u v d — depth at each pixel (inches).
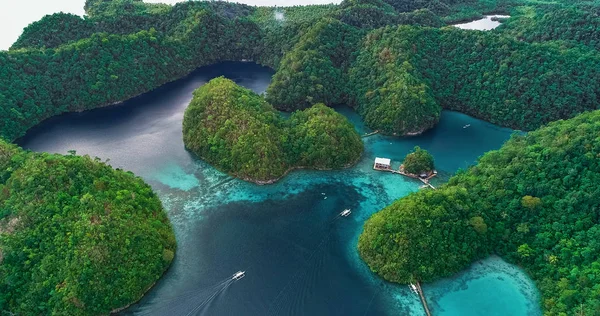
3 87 6245.1
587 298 3437.5
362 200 5000.0
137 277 3774.6
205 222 4677.7
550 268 3833.7
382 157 5718.5
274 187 5191.9
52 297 3476.9
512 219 4232.3
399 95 6146.7
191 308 3720.5
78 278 3516.2
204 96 5940.0
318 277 4020.7
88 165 4375.0
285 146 5492.1
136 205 4296.3
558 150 4370.1
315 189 5172.2
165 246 4163.4
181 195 5068.9
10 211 3875.5
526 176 4384.8
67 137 6186.0
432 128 6314.0
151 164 5625.0
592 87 6141.7
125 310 3690.9
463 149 5871.1
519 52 6510.8
